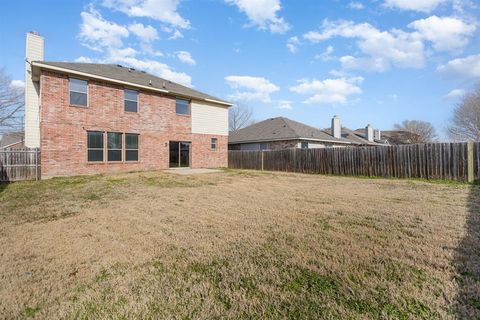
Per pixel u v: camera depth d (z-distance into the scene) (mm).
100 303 2162
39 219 4723
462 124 29281
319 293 2279
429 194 7156
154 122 14539
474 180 9500
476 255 2977
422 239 3529
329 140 21562
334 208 5449
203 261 2943
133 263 2896
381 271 2641
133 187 8641
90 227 4215
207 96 17734
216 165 18016
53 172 11070
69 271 2715
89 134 12133
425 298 2156
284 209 5406
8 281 2504
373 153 12422
